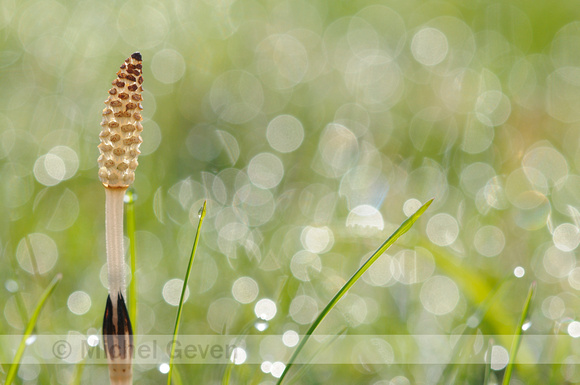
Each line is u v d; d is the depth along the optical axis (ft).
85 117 3.65
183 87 4.06
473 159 3.21
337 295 1.61
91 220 2.69
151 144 3.36
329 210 2.84
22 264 2.22
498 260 2.41
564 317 1.97
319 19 5.51
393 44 5.15
